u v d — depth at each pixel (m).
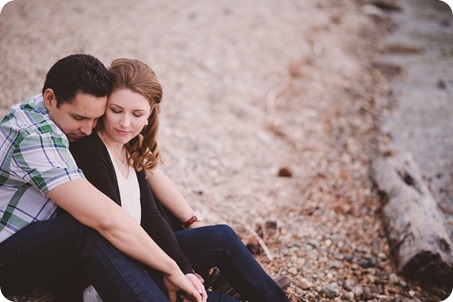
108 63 5.49
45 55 5.23
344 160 5.32
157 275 2.51
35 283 2.45
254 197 4.42
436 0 10.98
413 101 6.70
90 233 2.29
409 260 3.45
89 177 2.38
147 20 7.10
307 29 8.49
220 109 5.73
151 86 2.39
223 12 8.23
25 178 2.26
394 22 9.64
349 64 7.61
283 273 3.39
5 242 2.35
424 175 4.99
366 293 3.29
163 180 2.88
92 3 7.16
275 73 6.85
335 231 4.02
